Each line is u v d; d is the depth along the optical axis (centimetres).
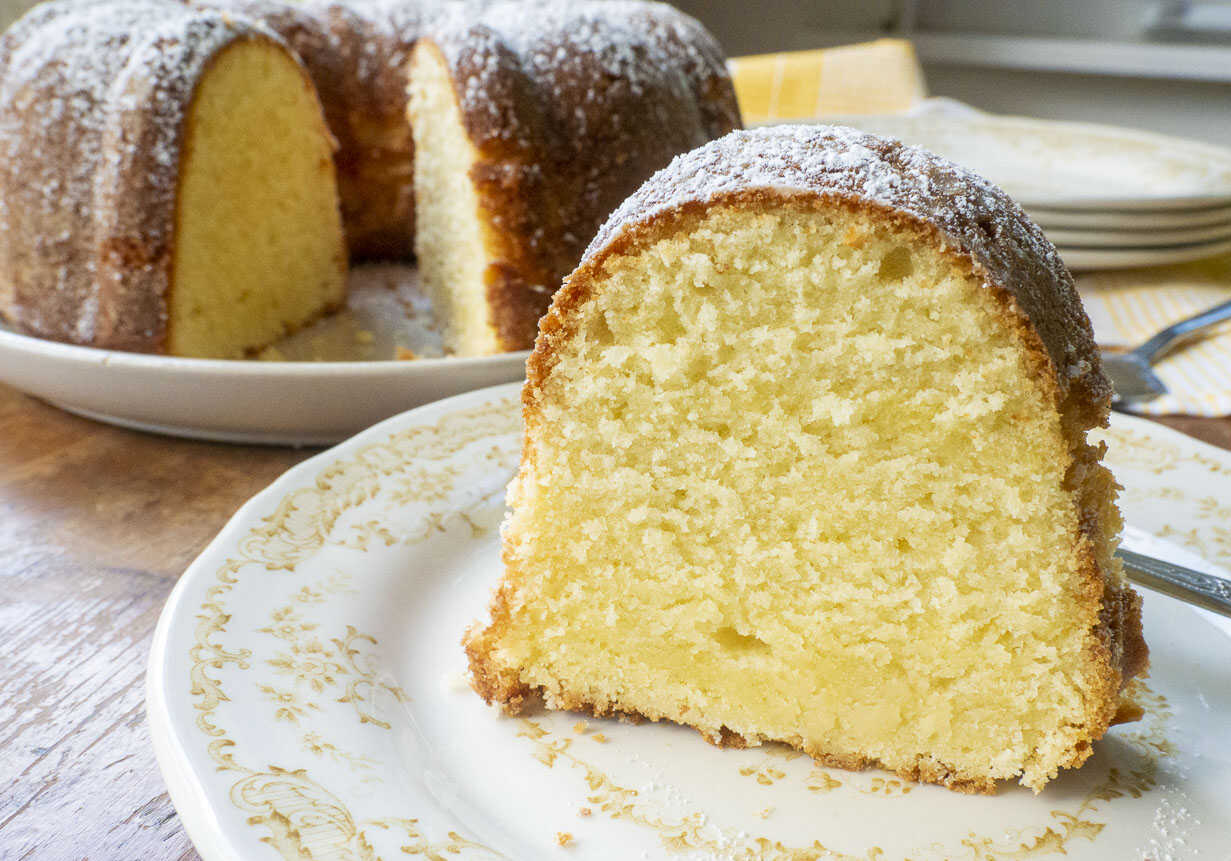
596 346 27
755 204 26
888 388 26
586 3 43
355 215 50
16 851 24
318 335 43
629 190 40
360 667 27
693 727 27
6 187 39
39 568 31
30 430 36
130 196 38
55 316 39
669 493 27
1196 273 49
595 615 27
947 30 111
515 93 38
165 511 33
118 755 26
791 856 25
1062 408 26
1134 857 25
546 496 27
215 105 39
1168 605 30
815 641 27
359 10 50
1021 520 26
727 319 26
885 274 26
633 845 25
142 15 41
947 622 27
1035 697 26
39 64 40
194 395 34
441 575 30
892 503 26
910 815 26
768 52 114
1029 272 26
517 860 24
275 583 29
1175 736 27
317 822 24
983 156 59
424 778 25
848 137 27
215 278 40
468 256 41
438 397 36
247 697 26
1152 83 105
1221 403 38
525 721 27
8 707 27
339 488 32
